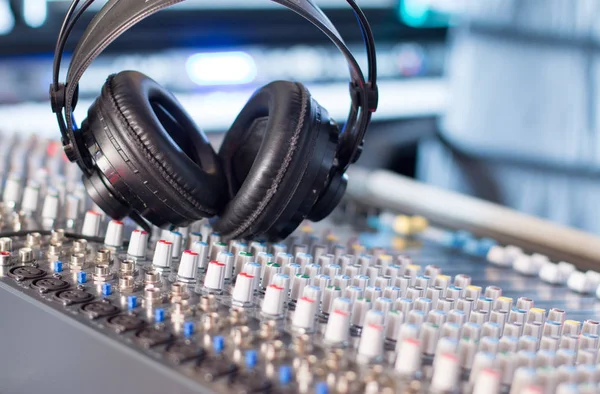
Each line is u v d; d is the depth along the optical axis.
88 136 0.57
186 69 1.32
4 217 0.64
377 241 0.74
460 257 0.72
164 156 0.55
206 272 0.56
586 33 1.32
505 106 1.44
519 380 0.44
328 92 1.41
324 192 0.60
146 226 0.61
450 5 1.52
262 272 0.56
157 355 0.46
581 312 0.60
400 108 1.51
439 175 1.55
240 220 0.57
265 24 1.37
